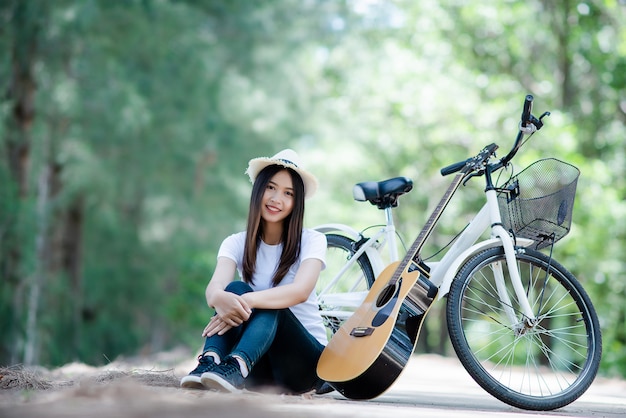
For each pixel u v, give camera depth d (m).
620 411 4.98
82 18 14.64
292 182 4.79
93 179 18.06
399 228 23.31
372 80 21.91
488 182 5.15
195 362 8.82
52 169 18.66
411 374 8.59
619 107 19.73
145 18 16.14
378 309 4.59
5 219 14.56
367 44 23.25
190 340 20.30
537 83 20.59
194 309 20.86
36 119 16.19
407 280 4.66
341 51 23.50
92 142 17.28
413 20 21.19
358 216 23.12
